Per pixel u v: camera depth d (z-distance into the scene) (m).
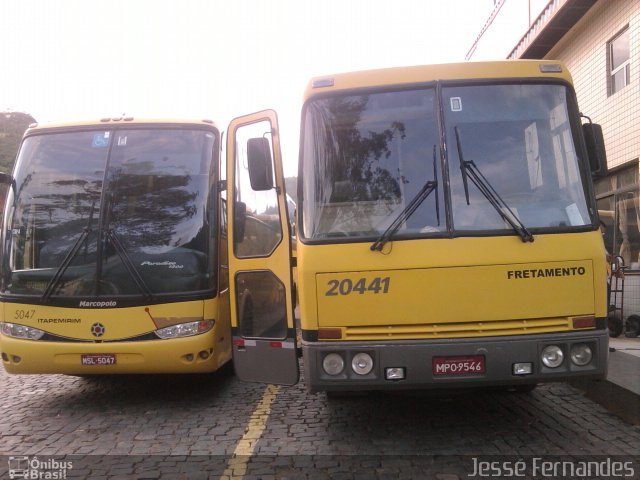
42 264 6.21
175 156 6.55
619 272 9.10
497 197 4.56
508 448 4.73
